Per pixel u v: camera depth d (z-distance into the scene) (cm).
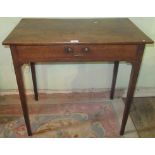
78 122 154
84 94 185
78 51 109
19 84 119
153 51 166
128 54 113
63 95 183
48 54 110
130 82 123
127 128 149
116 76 167
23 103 127
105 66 174
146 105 172
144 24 155
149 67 176
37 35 112
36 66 169
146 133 145
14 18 147
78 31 120
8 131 146
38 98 179
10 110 165
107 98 180
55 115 160
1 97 179
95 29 124
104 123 153
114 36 113
